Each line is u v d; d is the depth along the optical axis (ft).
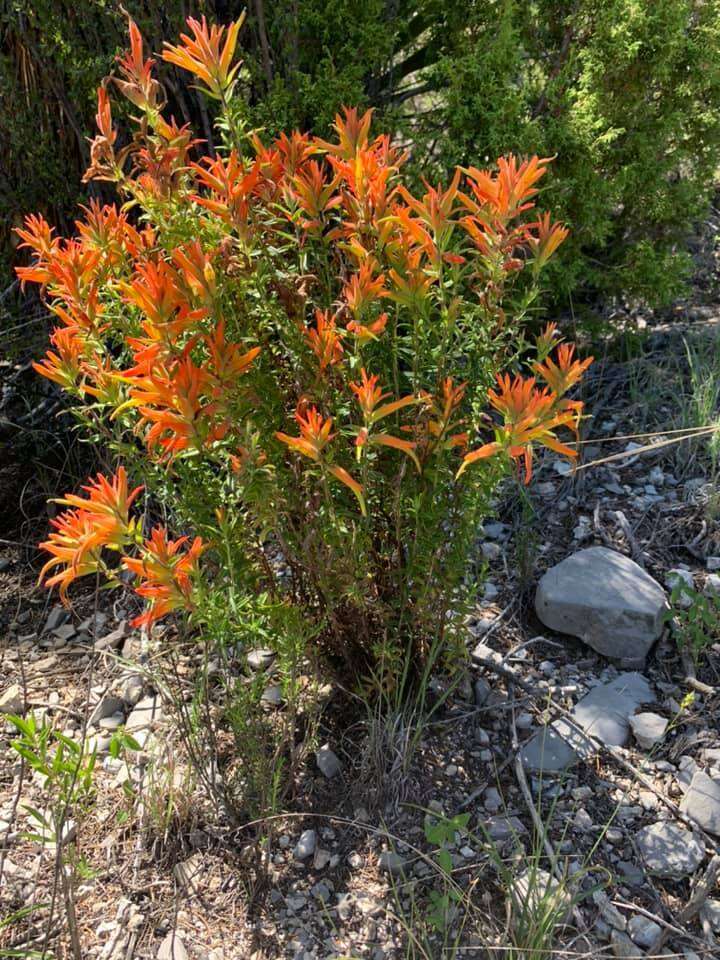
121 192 3.04
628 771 3.51
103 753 3.73
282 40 5.08
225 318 2.89
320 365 2.85
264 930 3.03
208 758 3.58
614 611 3.96
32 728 2.68
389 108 5.21
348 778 3.49
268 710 3.74
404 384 3.39
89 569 2.60
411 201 2.71
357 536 3.14
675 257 5.97
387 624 3.44
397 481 2.99
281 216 3.13
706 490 4.84
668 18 5.42
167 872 3.24
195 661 4.09
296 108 5.06
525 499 4.55
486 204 2.81
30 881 3.23
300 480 3.04
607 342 6.11
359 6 5.01
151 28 4.81
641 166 5.81
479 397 3.08
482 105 5.18
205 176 2.64
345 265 3.30
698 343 6.02
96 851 3.32
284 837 3.32
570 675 3.96
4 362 5.60
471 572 4.42
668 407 5.57
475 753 3.60
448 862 2.93
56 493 5.25
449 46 5.48
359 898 3.11
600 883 3.12
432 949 2.92
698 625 3.98
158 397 2.47
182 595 2.69
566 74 5.44
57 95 4.97
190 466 3.13
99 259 2.98
